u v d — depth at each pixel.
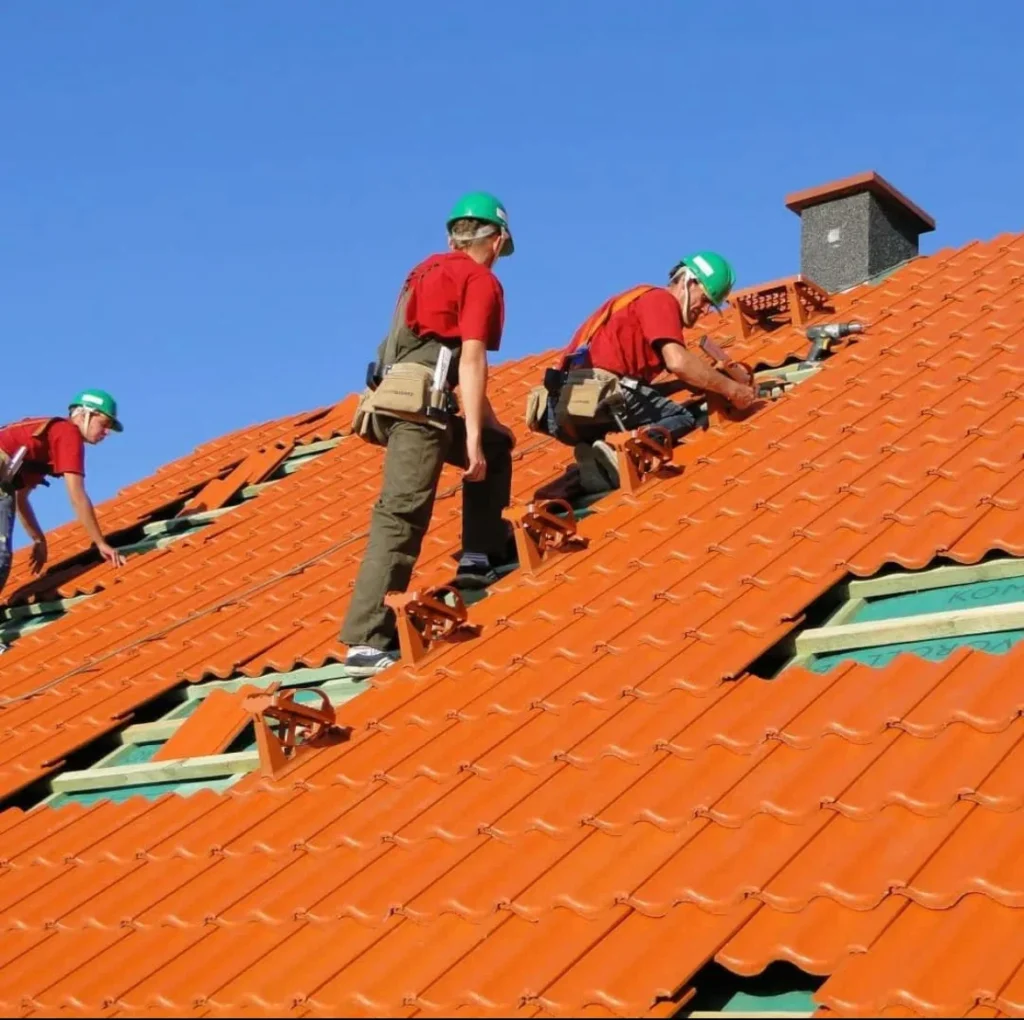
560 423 7.71
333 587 8.23
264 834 5.82
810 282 9.46
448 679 6.44
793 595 6.13
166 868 5.86
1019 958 3.91
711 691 5.62
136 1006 5.02
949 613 5.64
